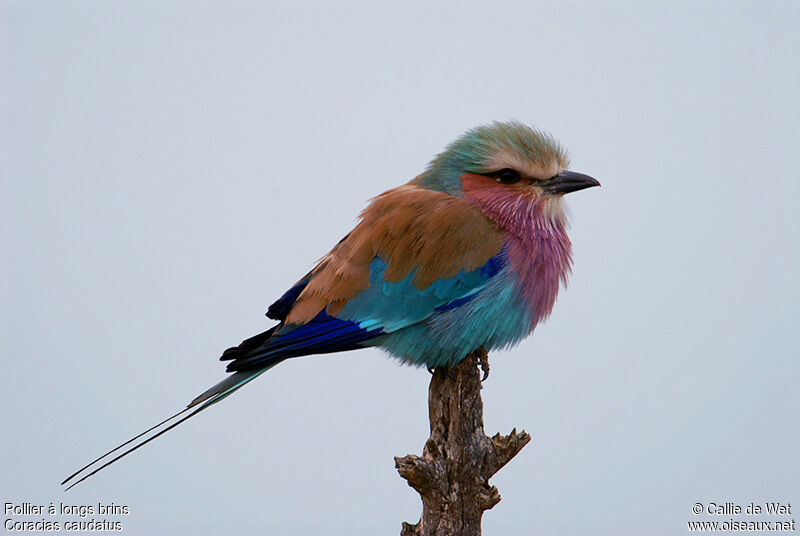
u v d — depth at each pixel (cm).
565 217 1090
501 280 1033
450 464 918
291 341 1081
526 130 1066
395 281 1052
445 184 1088
